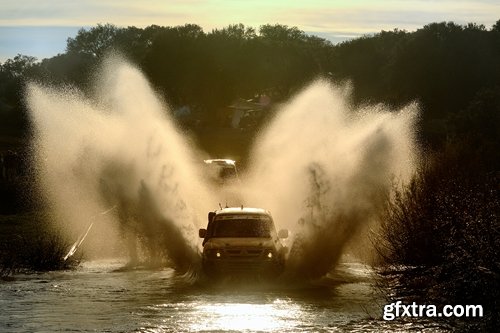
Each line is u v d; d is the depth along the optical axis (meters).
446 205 41.50
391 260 45.75
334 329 31.25
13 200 72.44
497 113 105.19
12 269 49.09
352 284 42.78
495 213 36.75
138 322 32.66
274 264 42.09
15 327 31.89
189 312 34.84
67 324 32.38
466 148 54.34
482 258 33.97
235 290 41.16
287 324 32.22
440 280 38.12
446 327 31.42
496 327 30.80
